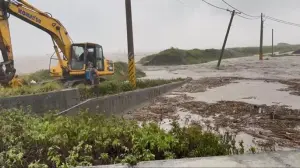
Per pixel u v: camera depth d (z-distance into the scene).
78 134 4.60
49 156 3.93
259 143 7.36
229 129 8.88
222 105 13.29
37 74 24.41
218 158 3.89
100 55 18.27
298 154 4.01
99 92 12.95
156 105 13.95
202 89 20.27
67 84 15.52
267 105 13.11
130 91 13.40
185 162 3.75
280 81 24.31
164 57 69.25
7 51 12.16
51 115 6.18
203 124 9.61
